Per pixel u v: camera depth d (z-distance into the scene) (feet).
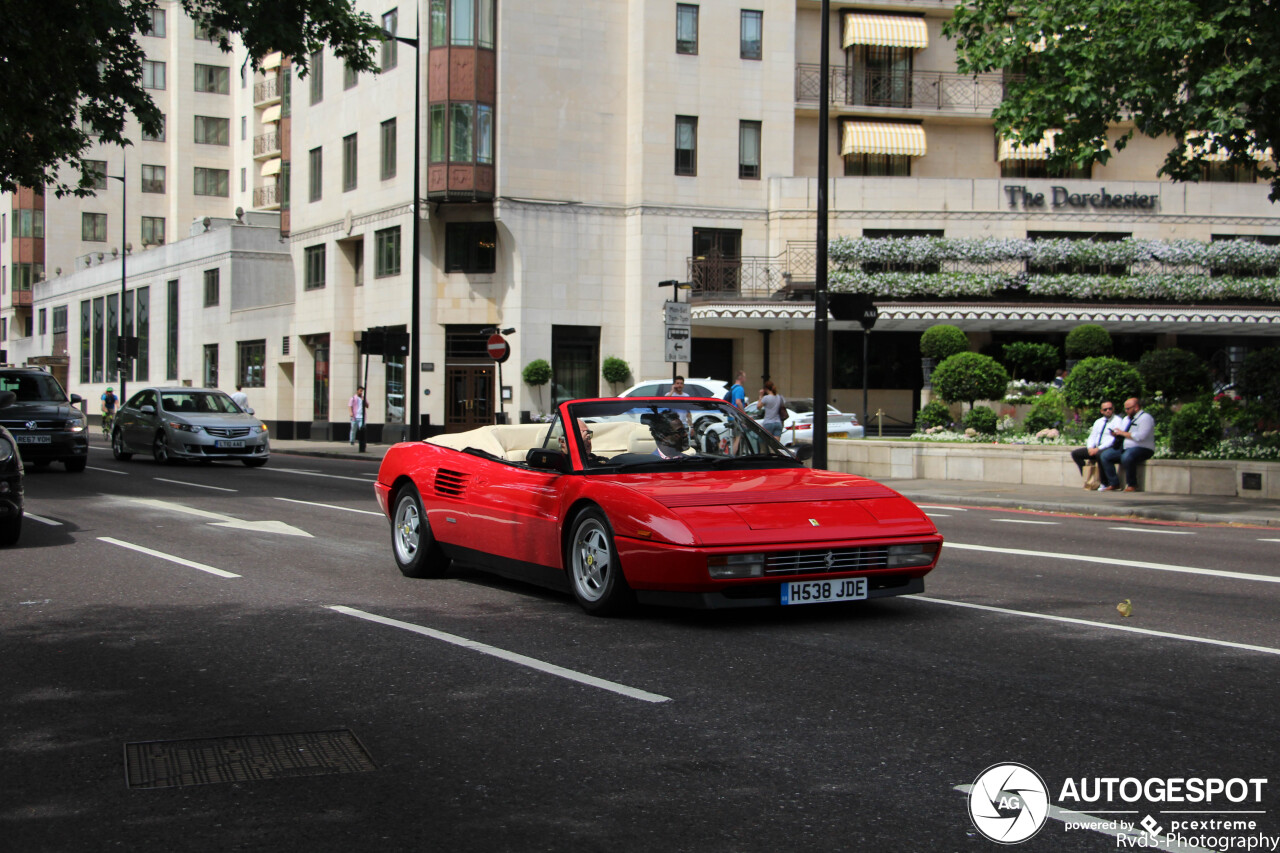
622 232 120.37
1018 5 56.24
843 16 128.88
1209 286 117.60
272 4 54.34
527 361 115.96
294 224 140.36
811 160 128.57
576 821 12.45
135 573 31.12
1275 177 54.03
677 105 120.06
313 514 47.50
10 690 18.29
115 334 196.24
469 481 28.50
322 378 136.26
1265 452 57.82
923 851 11.60
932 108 128.26
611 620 24.02
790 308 113.70
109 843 11.93
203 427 79.36
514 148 116.06
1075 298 118.21
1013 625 23.44
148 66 227.81
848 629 23.02
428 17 116.06
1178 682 18.40
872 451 72.69
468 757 14.74
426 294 118.11
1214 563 33.60
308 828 12.32
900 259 117.70
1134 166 130.72
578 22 118.93
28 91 49.85
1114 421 59.52
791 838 11.93
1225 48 47.65
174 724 16.34
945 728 15.85
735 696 17.63
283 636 22.50
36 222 234.17
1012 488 62.59
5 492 35.40
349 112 129.08
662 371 119.03
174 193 228.84
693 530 21.84
